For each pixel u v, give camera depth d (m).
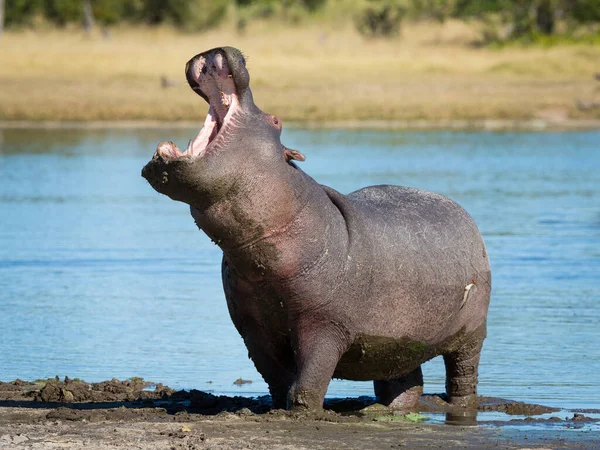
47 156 113.00
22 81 165.88
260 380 38.38
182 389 36.66
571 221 74.19
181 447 26.42
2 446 26.25
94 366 39.69
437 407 34.81
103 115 147.12
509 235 68.88
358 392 37.66
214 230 28.45
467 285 33.34
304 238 29.25
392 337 31.38
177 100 154.38
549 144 126.38
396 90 165.00
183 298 51.78
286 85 166.88
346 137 131.00
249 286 29.88
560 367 39.84
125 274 57.38
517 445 28.78
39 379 37.44
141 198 85.50
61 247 64.44
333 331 30.23
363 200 32.84
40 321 46.66
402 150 118.50
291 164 29.84
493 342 43.41
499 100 158.12
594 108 154.12
